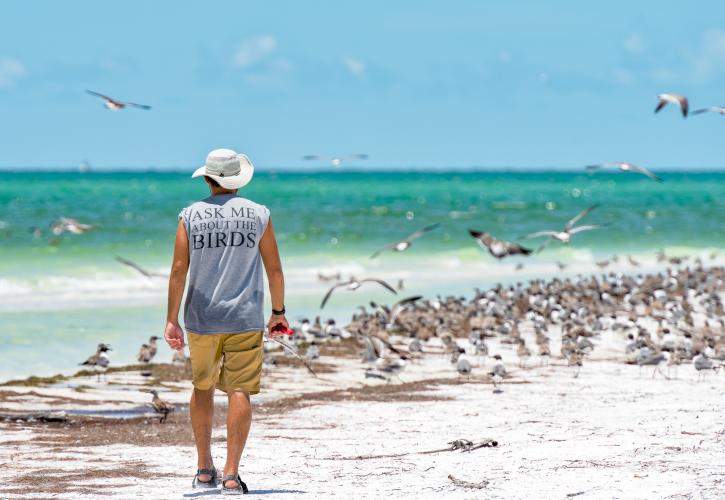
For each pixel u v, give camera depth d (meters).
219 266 20.81
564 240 40.59
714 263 132.88
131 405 40.62
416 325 64.56
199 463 22.33
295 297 86.25
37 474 25.27
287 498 21.25
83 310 73.06
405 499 21.39
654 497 21.41
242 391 21.33
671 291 89.75
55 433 33.72
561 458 26.23
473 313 70.75
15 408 39.12
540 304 77.69
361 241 142.25
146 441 31.73
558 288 87.69
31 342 58.00
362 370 51.09
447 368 51.97
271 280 21.47
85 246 118.75
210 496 21.33
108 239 129.25
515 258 127.50
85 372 48.47
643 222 194.62
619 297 88.44
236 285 20.89
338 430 33.09
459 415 36.22
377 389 44.22
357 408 38.38
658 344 56.44
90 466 26.59
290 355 55.03
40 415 36.91
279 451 28.86
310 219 184.12
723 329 61.88
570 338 60.44
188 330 20.98
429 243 141.12
